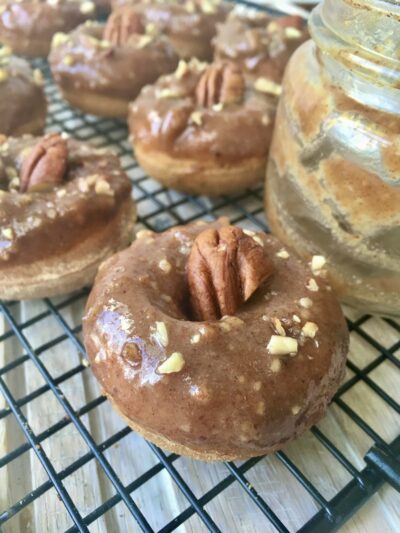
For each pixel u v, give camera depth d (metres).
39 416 0.13
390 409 0.13
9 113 0.19
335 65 0.13
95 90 0.22
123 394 0.11
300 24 0.23
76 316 0.16
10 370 0.14
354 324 0.15
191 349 0.11
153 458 0.12
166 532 0.11
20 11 0.26
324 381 0.11
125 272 0.12
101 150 0.17
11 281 0.14
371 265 0.14
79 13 0.26
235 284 0.12
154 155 0.18
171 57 0.23
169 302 0.12
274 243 0.14
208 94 0.19
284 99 0.15
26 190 0.15
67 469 0.12
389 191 0.13
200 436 0.11
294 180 0.15
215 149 0.18
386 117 0.12
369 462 0.12
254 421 0.10
